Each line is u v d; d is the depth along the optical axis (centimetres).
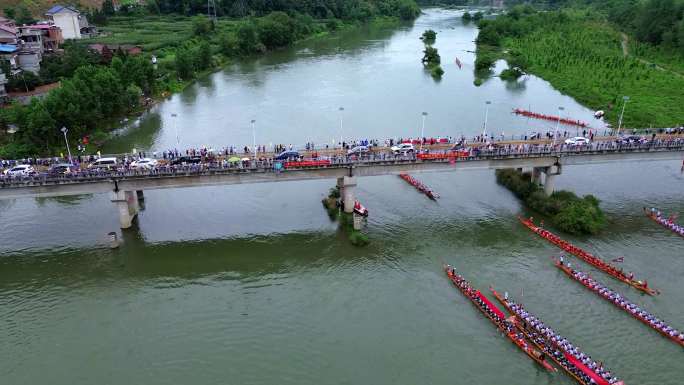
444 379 6744
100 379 6806
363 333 7525
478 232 10094
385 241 9825
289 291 8450
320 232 10175
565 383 6700
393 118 16962
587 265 9019
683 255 9319
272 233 10150
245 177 10144
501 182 12112
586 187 12019
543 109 17925
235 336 7494
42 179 9594
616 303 8012
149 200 11444
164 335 7538
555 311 7912
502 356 7138
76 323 7794
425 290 8438
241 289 8512
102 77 15975
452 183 12175
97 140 14900
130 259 9356
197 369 6931
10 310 8069
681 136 12444
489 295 8281
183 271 9006
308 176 10288
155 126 16550
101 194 11856
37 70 19025
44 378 6825
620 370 6856
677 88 18938
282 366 6969
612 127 15688
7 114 13925
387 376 6788
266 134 15600
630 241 9738
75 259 9362
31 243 9881
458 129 15775
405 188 11956
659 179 12531
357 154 10775
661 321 7631
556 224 10219
